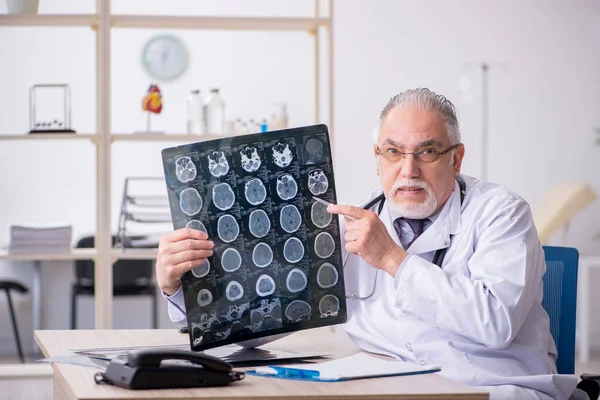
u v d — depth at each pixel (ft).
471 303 4.98
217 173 4.82
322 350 5.23
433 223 5.82
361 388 3.87
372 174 17.98
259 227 4.83
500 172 18.04
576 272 6.29
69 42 17.35
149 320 17.54
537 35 18.03
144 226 17.17
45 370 12.41
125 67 17.39
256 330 4.79
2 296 17.01
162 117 17.57
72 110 17.44
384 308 5.73
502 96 17.98
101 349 4.99
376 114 17.92
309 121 17.97
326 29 12.00
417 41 17.93
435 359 5.29
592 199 15.67
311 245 4.88
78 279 16.14
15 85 17.17
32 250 11.66
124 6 17.58
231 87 17.75
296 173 4.88
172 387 3.81
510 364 5.36
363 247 5.08
